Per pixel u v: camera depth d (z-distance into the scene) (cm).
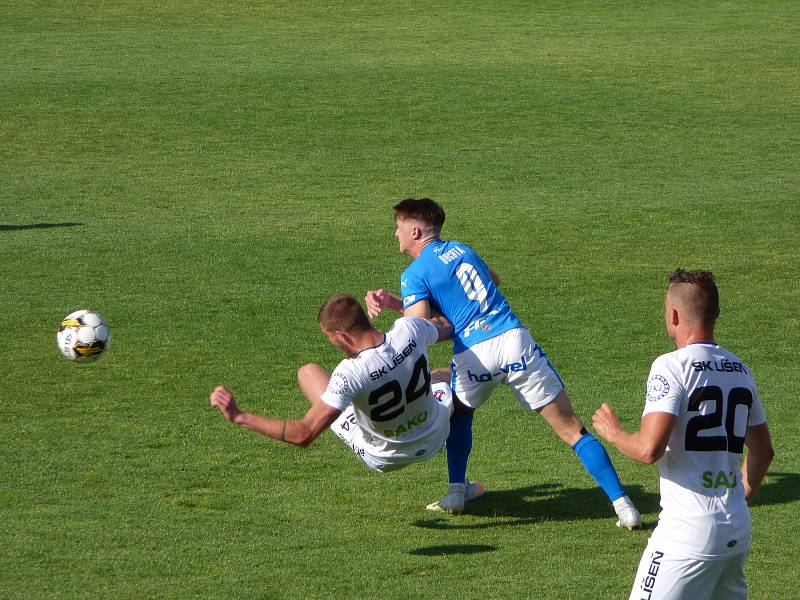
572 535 2292
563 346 3806
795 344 3841
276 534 2269
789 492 2544
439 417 2272
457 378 2420
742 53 10912
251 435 2928
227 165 7038
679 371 1606
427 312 2408
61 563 2081
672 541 1596
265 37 11756
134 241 5197
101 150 7381
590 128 8206
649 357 3691
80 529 2259
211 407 3142
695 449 1598
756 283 4647
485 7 13550
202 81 9562
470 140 7825
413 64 10425
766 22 12481
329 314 2102
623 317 4153
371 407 2127
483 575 2066
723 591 1653
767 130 8125
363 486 2592
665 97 9225
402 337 2145
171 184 6512
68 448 2778
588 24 12538
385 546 2214
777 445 2875
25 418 3000
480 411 3177
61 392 3225
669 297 1677
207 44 11331
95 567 2067
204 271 4703
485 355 2373
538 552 2189
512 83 9681
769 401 3241
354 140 7788
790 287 4584
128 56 10606
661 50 11106
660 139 7869
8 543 2172
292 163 7119
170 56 10662
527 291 4491
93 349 2841
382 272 4756
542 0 13900
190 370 3469
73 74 9700
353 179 6706
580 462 2784
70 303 4172
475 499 2523
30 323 3903
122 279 4544
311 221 5688
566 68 10312
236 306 4203
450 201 6162
